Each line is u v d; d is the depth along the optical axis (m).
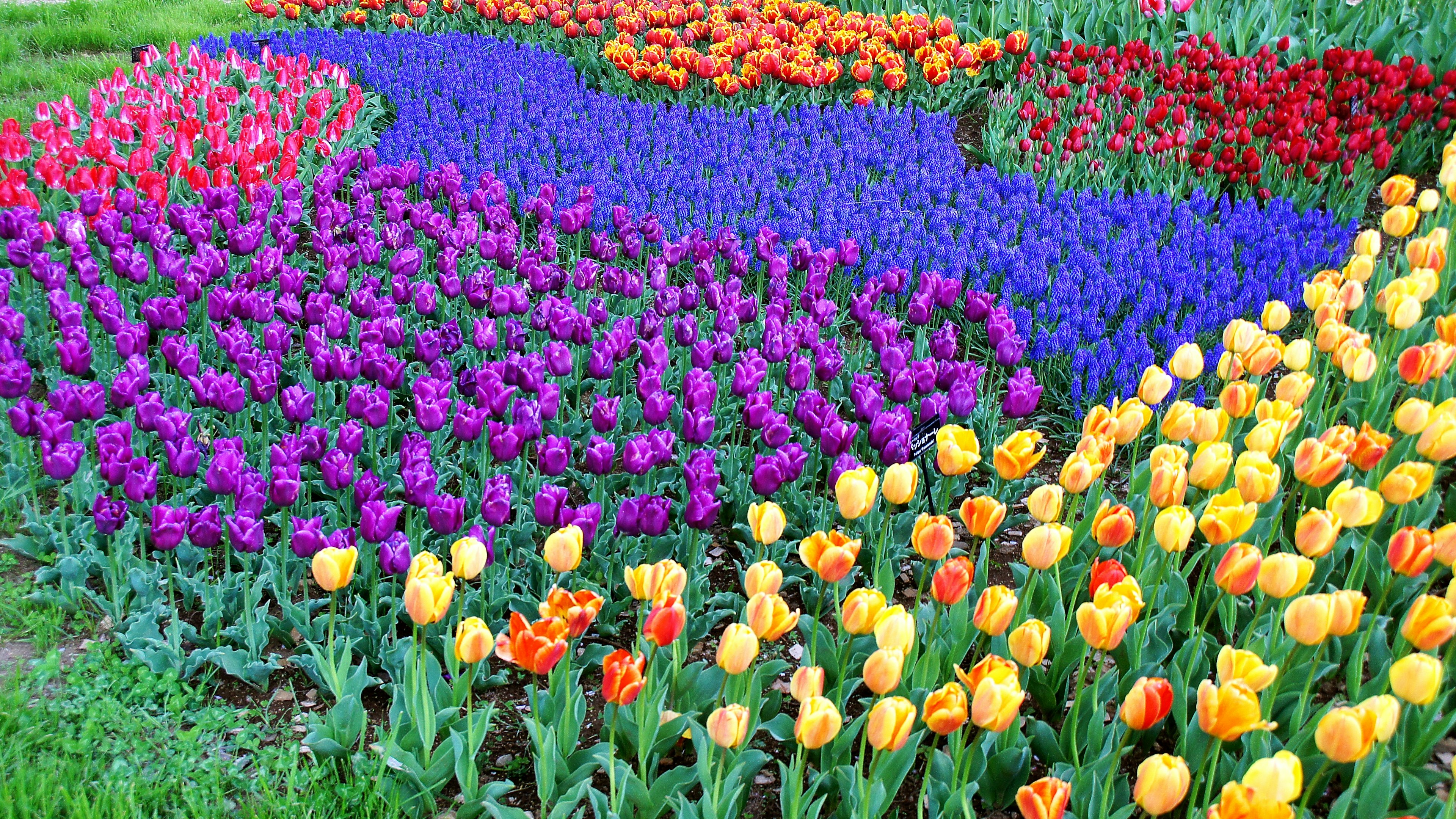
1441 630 2.48
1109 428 3.64
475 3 11.95
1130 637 3.58
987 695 2.46
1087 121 8.50
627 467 3.87
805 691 2.62
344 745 3.38
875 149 8.34
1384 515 4.13
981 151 9.41
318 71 9.16
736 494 4.73
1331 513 3.00
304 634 3.88
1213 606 3.31
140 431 4.79
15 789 3.07
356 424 3.98
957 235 7.32
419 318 5.98
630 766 3.29
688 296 5.31
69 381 4.42
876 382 5.73
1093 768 3.07
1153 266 6.27
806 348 5.46
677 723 3.31
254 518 3.61
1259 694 3.22
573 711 3.31
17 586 4.09
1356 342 3.94
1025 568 4.02
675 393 5.56
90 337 5.61
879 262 6.50
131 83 9.56
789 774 3.11
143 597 3.98
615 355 4.84
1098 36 10.78
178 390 5.04
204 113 8.48
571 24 11.14
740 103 9.77
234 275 6.14
